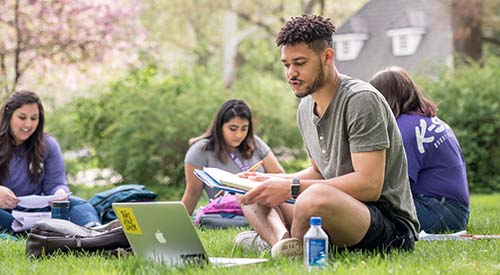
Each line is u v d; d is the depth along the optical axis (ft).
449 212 30.32
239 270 19.88
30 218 33.60
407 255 22.44
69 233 24.73
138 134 73.46
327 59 22.18
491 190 72.90
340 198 21.42
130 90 76.48
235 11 133.18
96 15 81.56
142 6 93.35
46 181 37.42
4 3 75.92
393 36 156.66
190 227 20.25
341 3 161.68
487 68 78.28
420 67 82.74
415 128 30.19
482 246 25.64
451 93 74.59
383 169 22.12
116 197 36.40
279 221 24.23
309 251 20.12
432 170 30.42
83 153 77.92
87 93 80.48
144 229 21.18
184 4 130.62
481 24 91.97
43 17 77.61
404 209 22.94
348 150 22.70
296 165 80.12
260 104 80.48
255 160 38.99
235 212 35.70
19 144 36.86
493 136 72.90
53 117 78.33
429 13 154.81
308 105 23.89
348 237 22.04
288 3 138.62
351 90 22.36
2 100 75.05
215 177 22.40
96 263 22.24
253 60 147.84
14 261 23.95
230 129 38.17
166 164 74.69
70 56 80.94
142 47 92.79
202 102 76.13
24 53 78.89
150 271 19.98
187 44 142.20
